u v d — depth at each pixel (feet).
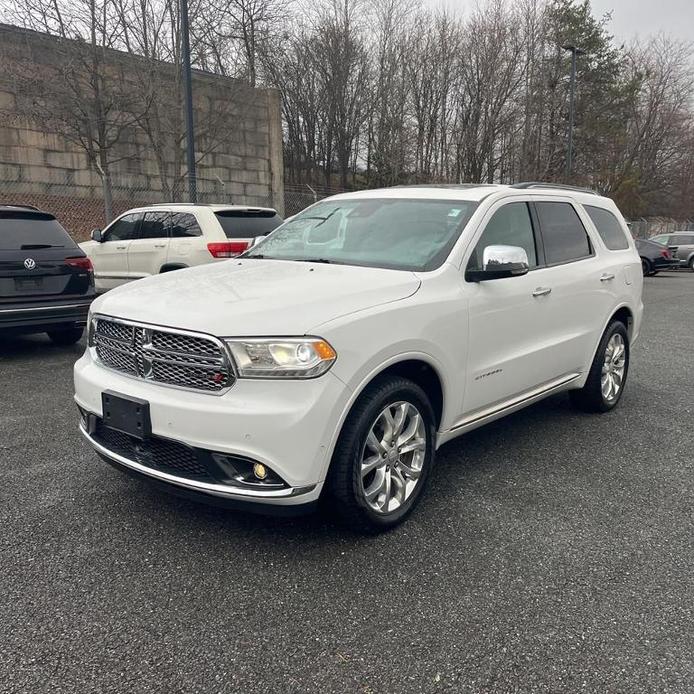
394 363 9.98
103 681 7.13
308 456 8.93
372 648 7.73
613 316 16.99
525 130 95.76
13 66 40.01
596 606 8.63
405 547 10.09
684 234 91.66
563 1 116.78
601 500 11.93
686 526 10.96
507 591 8.95
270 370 8.76
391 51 98.63
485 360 12.17
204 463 9.09
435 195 13.57
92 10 39.42
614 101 124.26
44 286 22.09
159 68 44.29
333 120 110.22
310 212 15.24
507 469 13.35
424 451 11.02
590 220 16.47
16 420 15.87
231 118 53.83
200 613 8.36
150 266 30.37
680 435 15.70
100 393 10.17
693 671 7.41
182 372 9.32
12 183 44.39
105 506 11.28
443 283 11.27
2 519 10.76
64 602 8.54
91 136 41.39
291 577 9.21
